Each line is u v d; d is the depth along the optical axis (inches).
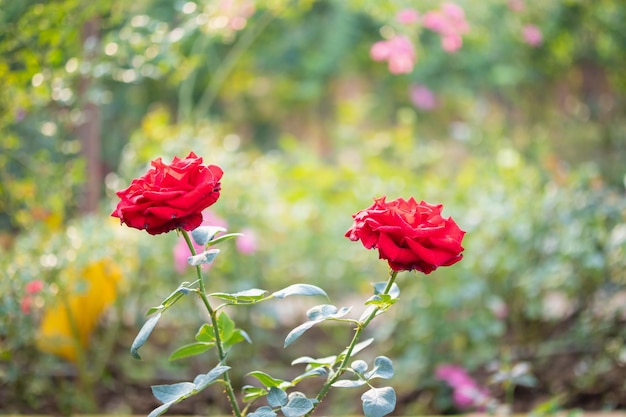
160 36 128.3
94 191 154.7
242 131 311.4
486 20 217.9
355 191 179.2
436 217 59.1
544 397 130.7
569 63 242.4
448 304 135.5
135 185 59.4
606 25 221.6
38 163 127.0
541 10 221.8
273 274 167.2
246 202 147.1
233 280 144.1
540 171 182.4
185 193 57.4
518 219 148.2
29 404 123.3
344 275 174.6
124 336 152.2
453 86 250.2
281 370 144.9
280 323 169.3
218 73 170.6
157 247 136.8
